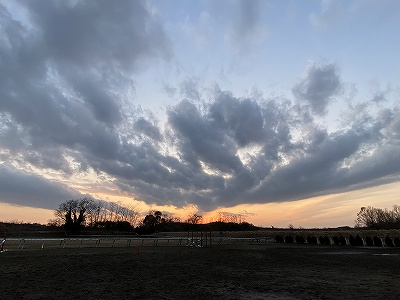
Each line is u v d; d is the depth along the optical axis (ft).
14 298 36.91
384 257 98.17
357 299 37.60
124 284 46.70
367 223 351.46
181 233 291.38
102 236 256.93
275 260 86.17
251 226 363.35
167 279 51.80
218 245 157.48
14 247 120.98
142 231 318.04
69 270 60.03
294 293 41.11
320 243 180.24
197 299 37.32
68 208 296.30
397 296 39.37
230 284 47.67
